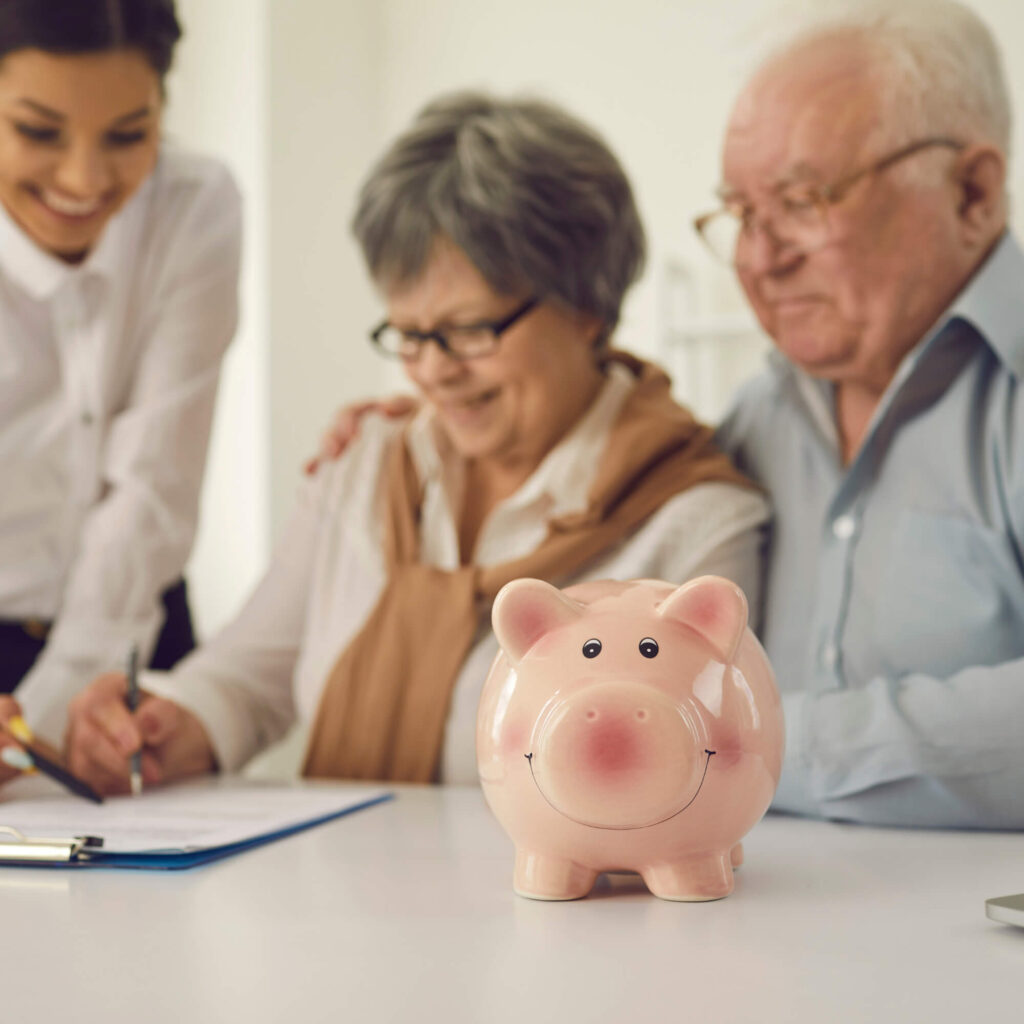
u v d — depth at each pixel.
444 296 1.01
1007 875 0.55
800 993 0.36
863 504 0.92
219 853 0.62
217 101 2.61
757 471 1.05
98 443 1.39
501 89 2.70
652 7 2.53
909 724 0.70
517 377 1.02
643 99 2.54
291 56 2.61
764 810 0.51
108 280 1.34
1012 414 0.86
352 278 2.81
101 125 1.14
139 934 0.45
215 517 2.63
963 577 0.86
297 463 2.64
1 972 0.40
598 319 1.08
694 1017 0.34
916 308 0.89
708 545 0.98
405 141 1.04
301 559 1.22
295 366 2.64
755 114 0.90
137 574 1.33
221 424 2.62
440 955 0.41
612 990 0.36
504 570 1.04
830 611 0.92
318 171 2.70
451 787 0.95
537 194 0.98
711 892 0.49
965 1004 0.35
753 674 0.50
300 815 0.74
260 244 2.56
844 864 0.58
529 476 1.11
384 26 2.86
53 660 1.29
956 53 0.86
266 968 0.40
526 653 0.49
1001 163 0.88
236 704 1.11
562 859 0.50
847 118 0.86
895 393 0.89
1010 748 0.68
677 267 2.35
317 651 1.16
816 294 0.91
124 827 0.69
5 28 1.06
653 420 1.06
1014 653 0.84
